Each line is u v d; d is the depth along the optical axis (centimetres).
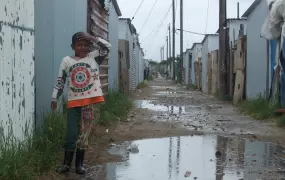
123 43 1584
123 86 1577
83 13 795
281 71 970
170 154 623
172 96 1912
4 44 468
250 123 902
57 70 647
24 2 519
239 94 1390
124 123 870
